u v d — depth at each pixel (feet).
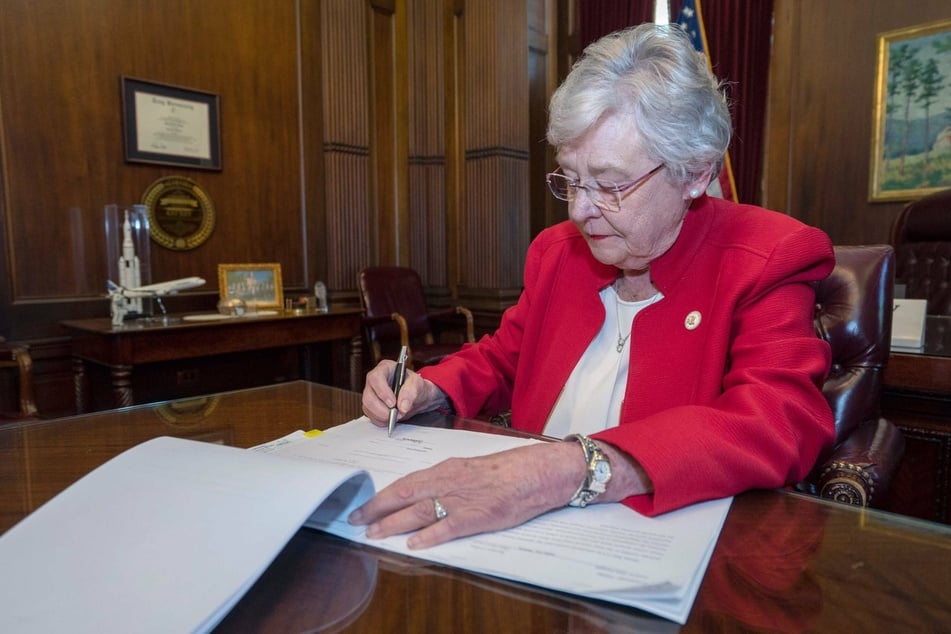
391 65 15.51
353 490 2.13
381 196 15.51
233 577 1.55
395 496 2.08
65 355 10.21
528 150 15.58
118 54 10.62
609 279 3.78
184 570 1.58
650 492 2.25
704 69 3.08
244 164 12.51
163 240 11.28
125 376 8.81
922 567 1.75
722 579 1.71
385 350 15.23
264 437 3.03
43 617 1.43
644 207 3.05
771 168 14.76
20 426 3.24
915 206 11.69
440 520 1.98
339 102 13.99
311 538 1.99
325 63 13.76
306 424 3.27
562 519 2.10
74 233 10.27
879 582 1.67
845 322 4.55
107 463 2.18
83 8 10.18
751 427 2.39
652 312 3.48
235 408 3.63
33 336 9.89
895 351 6.01
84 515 1.85
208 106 11.78
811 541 1.94
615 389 3.64
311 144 13.69
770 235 3.24
